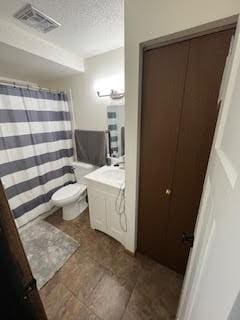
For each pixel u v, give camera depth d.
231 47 0.88
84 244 1.89
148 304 1.30
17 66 1.97
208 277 0.42
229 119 0.45
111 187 1.66
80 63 2.15
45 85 2.75
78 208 2.40
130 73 1.16
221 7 0.80
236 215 0.26
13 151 1.94
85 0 1.19
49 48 1.77
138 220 1.62
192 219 1.32
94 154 2.43
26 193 2.12
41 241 1.93
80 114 2.51
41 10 1.28
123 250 1.80
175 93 1.12
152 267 1.61
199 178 1.20
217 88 0.98
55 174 2.50
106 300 1.33
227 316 0.25
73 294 1.38
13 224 0.44
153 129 1.28
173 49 1.05
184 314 0.77
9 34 1.43
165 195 1.38
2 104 1.79
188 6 0.87
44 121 2.24
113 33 1.61
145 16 0.99
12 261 0.44
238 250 0.24
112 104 2.12
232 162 0.36
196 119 1.10
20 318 0.50
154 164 1.36
